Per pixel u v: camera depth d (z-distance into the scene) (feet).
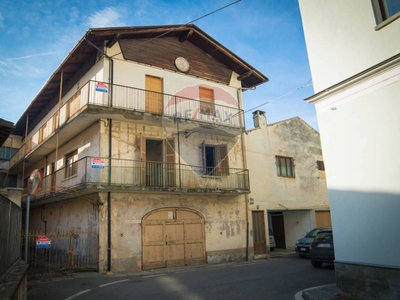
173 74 50.44
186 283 30.50
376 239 21.06
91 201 43.11
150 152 49.96
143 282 31.50
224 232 50.60
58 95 58.65
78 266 41.57
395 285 19.72
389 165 20.83
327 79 25.22
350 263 22.33
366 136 22.27
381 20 22.26
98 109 40.55
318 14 26.35
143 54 47.91
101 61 44.27
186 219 47.09
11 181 78.69
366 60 22.65
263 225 57.26
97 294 26.35
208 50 55.42
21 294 19.47
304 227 66.08
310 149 70.08
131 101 45.11
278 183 61.52
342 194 23.43
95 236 40.55
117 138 43.80
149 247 42.80
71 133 49.65
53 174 57.00
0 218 15.93
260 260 51.65
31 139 65.82
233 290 27.07
